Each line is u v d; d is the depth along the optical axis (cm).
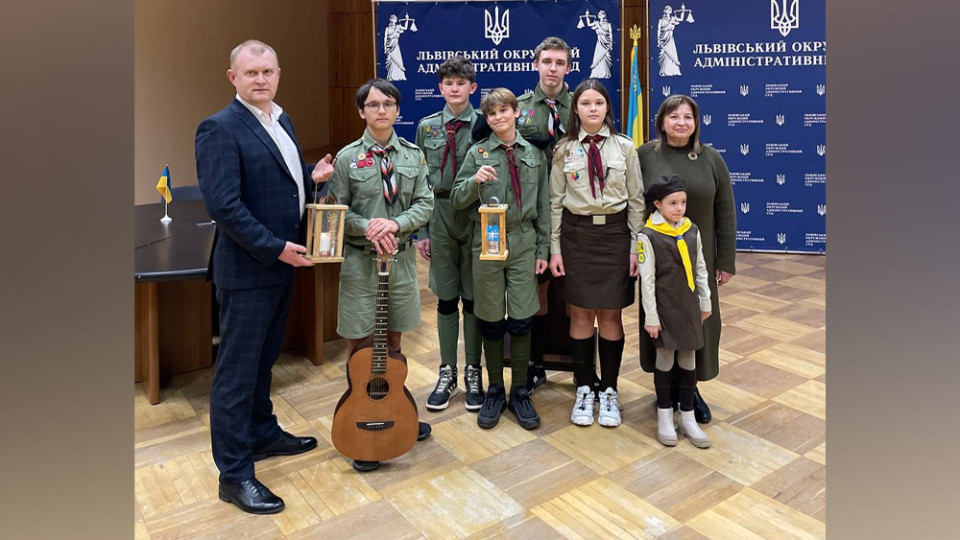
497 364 279
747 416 279
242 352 213
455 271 291
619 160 254
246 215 201
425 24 530
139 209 414
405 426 236
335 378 326
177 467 241
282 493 224
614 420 269
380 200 243
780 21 545
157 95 629
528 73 523
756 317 409
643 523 205
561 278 304
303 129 823
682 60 566
